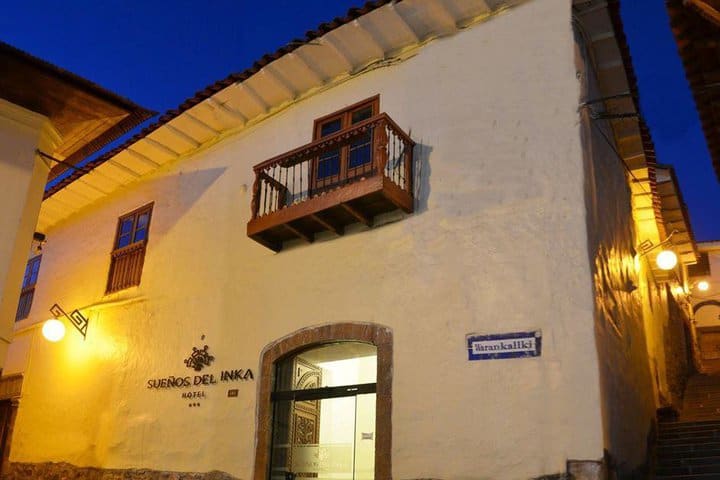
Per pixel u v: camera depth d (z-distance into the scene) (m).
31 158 8.88
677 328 15.72
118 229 12.53
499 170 7.69
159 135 11.16
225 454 8.92
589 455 6.16
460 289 7.47
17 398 13.16
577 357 6.53
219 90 10.07
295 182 9.54
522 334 6.90
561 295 6.82
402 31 8.84
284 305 9.05
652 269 12.27
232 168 10.73
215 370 9.54
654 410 10.49
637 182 10.16
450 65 8.57
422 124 8.52
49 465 11.58
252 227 9.05
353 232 8.66
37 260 14.85
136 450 10.09
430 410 7.23
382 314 8.02
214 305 9.98
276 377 8.92
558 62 7.71
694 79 7.58
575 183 7.14
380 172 7.85
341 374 8.38
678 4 6.73
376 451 7.50
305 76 9.76
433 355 7.41
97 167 12.15
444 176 8.08
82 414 11.35
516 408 6.69
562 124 7.44
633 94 8.68
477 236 7.57
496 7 8.44
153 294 11.04
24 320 14.19
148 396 10.33
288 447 8.53
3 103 8.77
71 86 8.55
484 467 6.68
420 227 8.05
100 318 11.90
